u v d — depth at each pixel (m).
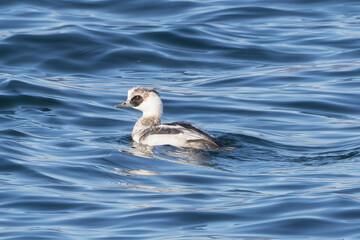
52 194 13.52
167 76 23.33
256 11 28.38
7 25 26.33
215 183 14.38
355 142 17.30
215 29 26.56
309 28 26.77
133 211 12.63
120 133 18.62
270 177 14.70
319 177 14.55
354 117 19.73
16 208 12.80
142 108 18.45
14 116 19.56
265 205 12.80
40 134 18.06
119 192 13.76
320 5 28.95
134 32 26.02
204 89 22.08
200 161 15.90
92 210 12.72
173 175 14.89
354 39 25.56
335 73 22.94
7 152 16.00
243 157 16.22
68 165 15.33
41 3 28.78
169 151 16.59
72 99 21.03
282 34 26.27
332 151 16.70
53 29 25.91
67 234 11.57
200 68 23.97
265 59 24.45
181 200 13.24
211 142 16.78
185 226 11.95
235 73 23.44
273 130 18.72
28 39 25.05
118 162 15.75
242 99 21.11
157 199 13.31
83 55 24.48
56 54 24.42
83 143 17.33
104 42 25.19
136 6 28.67
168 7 28.66
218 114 20.06
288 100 20.94
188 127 17.25
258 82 22.56
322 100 20.84
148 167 15.47
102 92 21.78
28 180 14.37
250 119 19.64
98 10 28.39
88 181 14.48
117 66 24.06
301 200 12.98
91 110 20.39
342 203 12.70
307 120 19.47
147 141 17.30
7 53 24.30
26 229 11.77
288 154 16.55
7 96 20.81
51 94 21.28
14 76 22.39
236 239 11.34
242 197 13.35
